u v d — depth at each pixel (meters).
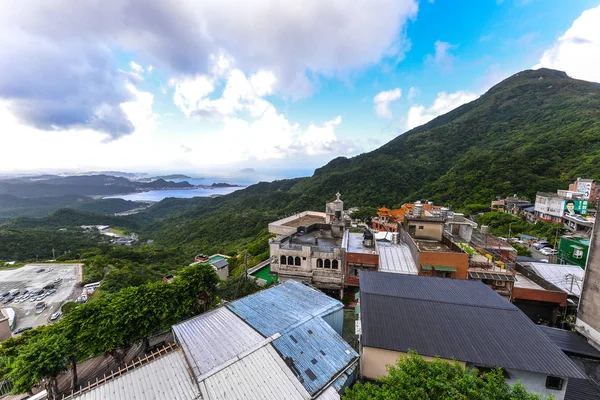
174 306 19.86
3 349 23.30
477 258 24.38
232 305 18.48
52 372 15.01
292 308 18.31
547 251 45.59
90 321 17.19
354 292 28.08
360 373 14.93
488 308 15.73
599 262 17.09
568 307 21.38
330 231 36.56
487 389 8.77
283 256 29.30
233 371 12.39
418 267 23.77
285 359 13.47
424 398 8.79
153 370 13.20
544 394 12.15
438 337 13.57
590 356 16.31
